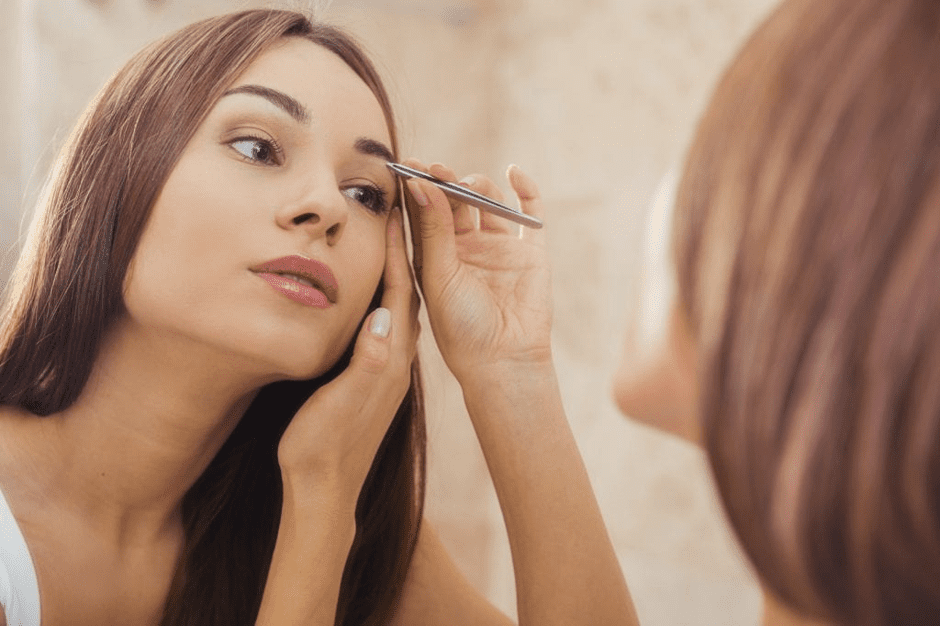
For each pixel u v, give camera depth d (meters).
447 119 1.80
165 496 0.68
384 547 0.80
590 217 1.57
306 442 0.63
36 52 1.28
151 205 0.58
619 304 1.49
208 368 0.60
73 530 0.63
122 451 0.64
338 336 0.63
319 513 0.63
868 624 0.28
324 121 0.61
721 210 0.30
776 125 0.29
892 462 0.26
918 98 0.27
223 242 0.57
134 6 1.36
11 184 1.27
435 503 1.78
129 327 0.61
